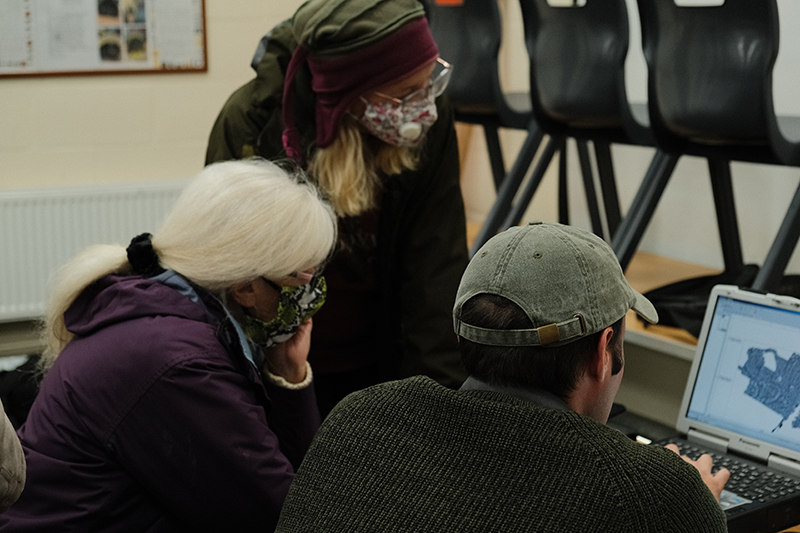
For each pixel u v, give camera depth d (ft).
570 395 3.32
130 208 12.20
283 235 4.50
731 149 7.62
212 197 4.54
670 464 3.07
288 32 6.10
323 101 5.68
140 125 12.44
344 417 3.48
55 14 11.70
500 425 3.12
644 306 3.73
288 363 5.14
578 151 11.32
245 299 4.75
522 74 13.97
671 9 7.26
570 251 3.32
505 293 3.29
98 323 4.42
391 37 5.43
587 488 2.91
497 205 9.58
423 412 3.32
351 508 3.20
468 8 9.16
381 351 6.70
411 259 6.34
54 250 11.91
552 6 8.38
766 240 10.50
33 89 11.83
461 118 10.21
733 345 5.47
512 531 2.90
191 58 12.44
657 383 8.52
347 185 5.80
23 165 12.00
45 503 4.20
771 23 6.55
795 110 10.08
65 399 4.31
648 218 8.52
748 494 4.85
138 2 12.05
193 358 4.22
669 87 7.41
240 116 6.19
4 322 12.25
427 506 3.06
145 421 4.17
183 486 4.23
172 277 4.52
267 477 4.29
